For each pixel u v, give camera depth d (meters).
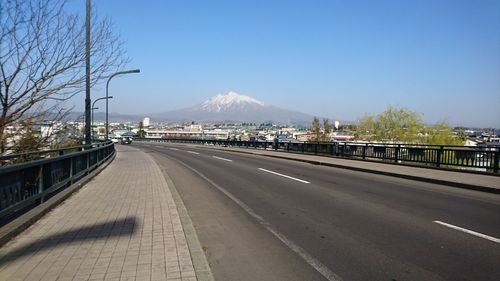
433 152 19.97
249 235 7.50
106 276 5.09
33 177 8.60
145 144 78.88
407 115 62.22
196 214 9.42
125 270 5.31
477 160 17.45
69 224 7.81
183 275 5.15
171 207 9.63
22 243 6.50
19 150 11.68
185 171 20.33
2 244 6.30
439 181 14.98
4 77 9.80
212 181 15.87
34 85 10.29
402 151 22.31
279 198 11.62
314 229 7.91
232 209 10.01
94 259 5.74
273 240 7.16
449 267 5.68
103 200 10.61
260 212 9.60
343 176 17.53
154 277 5.08
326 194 12.33
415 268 5.65
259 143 47.94
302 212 9.57
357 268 5.67
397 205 10.45
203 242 7.06
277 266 5.79
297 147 37.28
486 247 6.64
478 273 5.44
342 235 7.45
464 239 7.14
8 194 7.10
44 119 11.24
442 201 11.13
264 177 17.23
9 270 5.29
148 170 19.81
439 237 7.27
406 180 16.09
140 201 10.49
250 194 12.42
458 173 17.33
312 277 5.35
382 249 6.56
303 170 20.53
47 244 6.45
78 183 12.90
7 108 9.99
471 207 10.25
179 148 55.56
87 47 11.65
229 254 6.37
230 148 51.31
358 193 12.52
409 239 7.14
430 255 6.23
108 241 6.65
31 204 8.96
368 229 7.89
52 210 9.15
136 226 7.69
